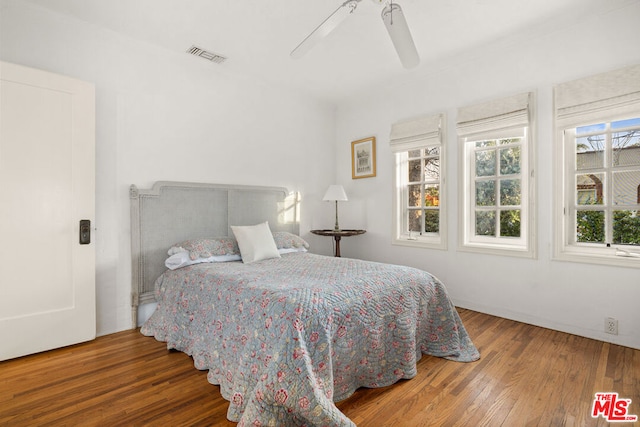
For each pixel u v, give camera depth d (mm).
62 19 2320
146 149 2740
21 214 2104
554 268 2564
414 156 3619
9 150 2061
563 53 2488
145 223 2709
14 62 2143
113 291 2570
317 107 4172
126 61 2635
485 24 2453
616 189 2361
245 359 1579
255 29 2508
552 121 2553
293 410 1344
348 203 4266
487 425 1450
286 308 1525
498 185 2959
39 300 2170
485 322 2744
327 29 1750
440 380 1840
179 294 2361
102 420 1486
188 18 2359
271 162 3670
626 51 2213
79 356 2139
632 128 2287
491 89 2896
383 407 1593
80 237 2324
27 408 1571
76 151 2312
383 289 1881
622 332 2256
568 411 1540
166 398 1669
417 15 2328
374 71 3295
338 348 1595
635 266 2191
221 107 3232
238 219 3316
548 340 2361
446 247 3240
